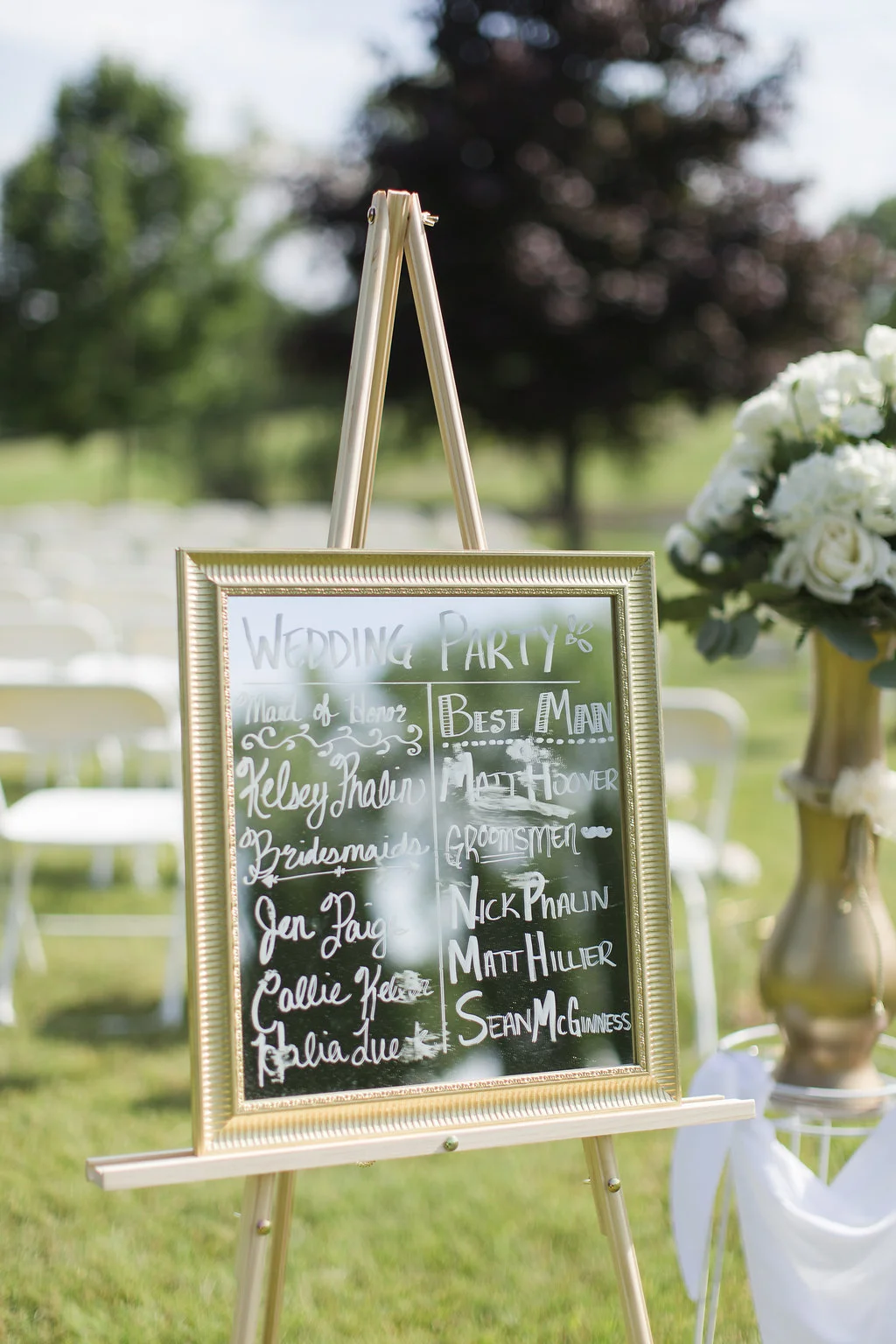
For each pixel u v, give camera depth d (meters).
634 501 24.95
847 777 2.23
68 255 24.03
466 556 1.82
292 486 27.89
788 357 16.55
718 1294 2.31
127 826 3.75
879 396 2.30
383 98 17.30
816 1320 2.02
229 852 1.64
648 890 1.86
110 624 6.47
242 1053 1.63
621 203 16.47
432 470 25.62
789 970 2.29
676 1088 1.82
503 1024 1.77
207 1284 2.54
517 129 16.11
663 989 1.84
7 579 6.96
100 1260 2.62
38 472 29.20
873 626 2.26
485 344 15.93
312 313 18.72
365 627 1.76
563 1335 2.37
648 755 1.88
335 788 1.73
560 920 1.82
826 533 2.20
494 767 1.81
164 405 25.06
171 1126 3.19
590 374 16.17
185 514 16.56
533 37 16.77
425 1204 2.89
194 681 1.65
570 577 1.88
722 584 2.40
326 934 1.70
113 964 4.43
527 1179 3.02
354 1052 1.69
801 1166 2.09
